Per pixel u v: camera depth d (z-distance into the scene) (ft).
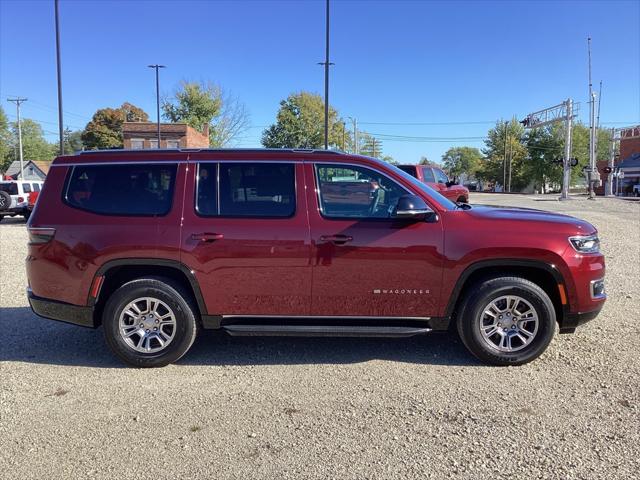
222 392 13.71
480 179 317.83
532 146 255.09
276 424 11.94
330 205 15.11
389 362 15.67
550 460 10.34
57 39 77.15
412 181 15.43
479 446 10.89
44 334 18.72
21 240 46.29
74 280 15.26
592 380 14.12
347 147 219.00
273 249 14.79
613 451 10.64
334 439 11.25
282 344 17.42
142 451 10.86
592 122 122.52
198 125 203.51
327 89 77.10
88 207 15.44
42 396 13.53
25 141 324.39
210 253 14.87
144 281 15.16
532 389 13.62
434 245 14.69
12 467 10.31
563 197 120.37
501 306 15.06
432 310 14.97
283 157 15.42
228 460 10.49
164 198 15.30
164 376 14.84
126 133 160.56
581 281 14.76
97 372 15.19
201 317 15.28
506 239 14.58
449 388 13.75
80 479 9.91
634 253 34.47
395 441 11.13
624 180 199.82
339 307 15.01
